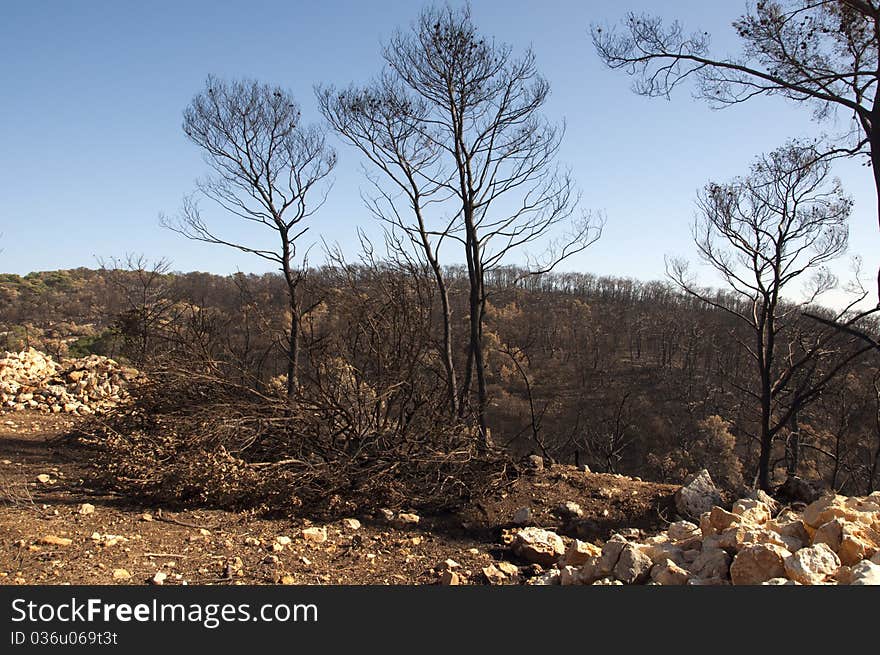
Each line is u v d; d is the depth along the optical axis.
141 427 8.53
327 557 5.63
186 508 6.64
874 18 8.46
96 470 7.45
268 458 8.21
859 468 22.14
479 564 5.80
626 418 31.03
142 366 9.61
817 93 9.13
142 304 13.80
